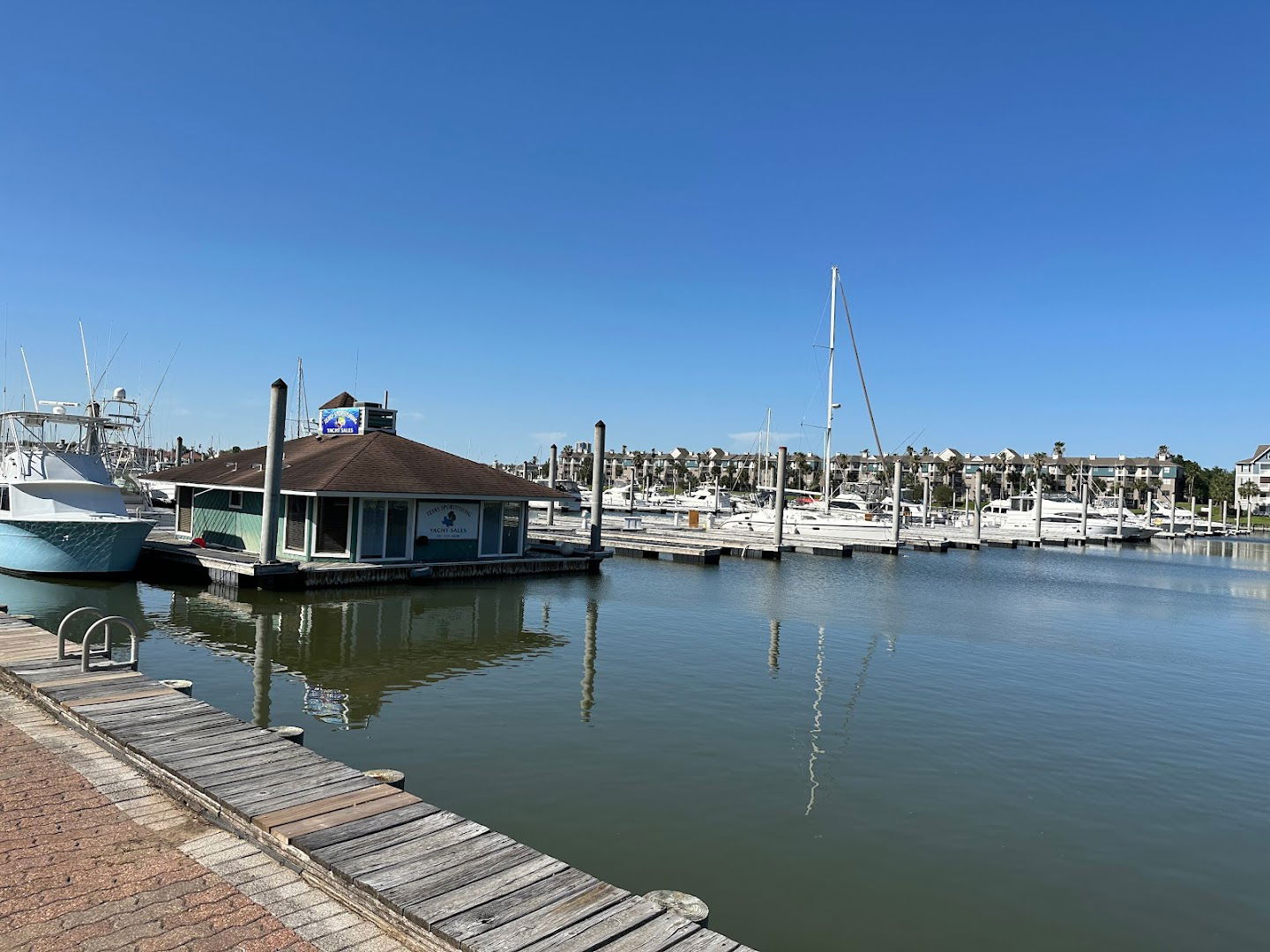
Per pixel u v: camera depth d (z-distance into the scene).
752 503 85.31
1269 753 12.16
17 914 5.27
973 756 11.45
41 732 9.21
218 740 8.51
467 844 6.38
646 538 44.88
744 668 16.28
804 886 7.64
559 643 18.20
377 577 25.06
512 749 10.89
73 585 23.20
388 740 11.08
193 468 32.47
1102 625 24.31
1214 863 8.50
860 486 70.69
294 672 14.77
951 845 8.62
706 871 7.82
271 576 23.05
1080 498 113.44
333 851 6.12
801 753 11.27
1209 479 135.62
